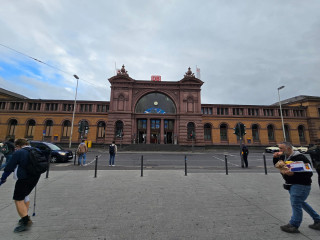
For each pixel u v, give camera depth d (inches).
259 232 127.0
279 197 207.5
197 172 367.6
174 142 1234.0
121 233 124.2
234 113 1364.4
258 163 583.8
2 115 1226.0
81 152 470.3
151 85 1302.9
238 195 213.9
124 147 1117.1
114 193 217.6
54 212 159.9
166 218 149.1
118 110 1230.3
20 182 133.0
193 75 1333.7
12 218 147.5
